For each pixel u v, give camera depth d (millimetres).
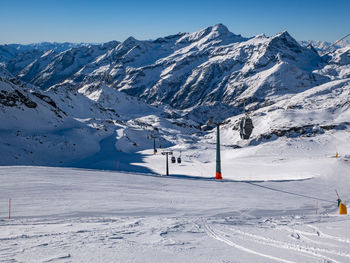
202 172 61156
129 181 31109
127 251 9195
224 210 22578
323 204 28578
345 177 41594
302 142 119875
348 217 21453
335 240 12383
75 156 98062
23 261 7781
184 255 9055
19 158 85062
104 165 73125
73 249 9211
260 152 105688
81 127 134500
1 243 9945
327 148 113875
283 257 9336
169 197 25797
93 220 16469
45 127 122438
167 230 13500
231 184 34219
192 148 115812
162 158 90188
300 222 18312
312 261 8953
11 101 123375
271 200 28094
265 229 15008
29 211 18891
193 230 13969
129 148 125938
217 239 12031
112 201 22859
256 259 8984
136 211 20500
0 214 18016
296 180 39500
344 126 181750
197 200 25531
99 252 8914
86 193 24766
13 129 108875
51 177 29828
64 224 14812
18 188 24828
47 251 8906
